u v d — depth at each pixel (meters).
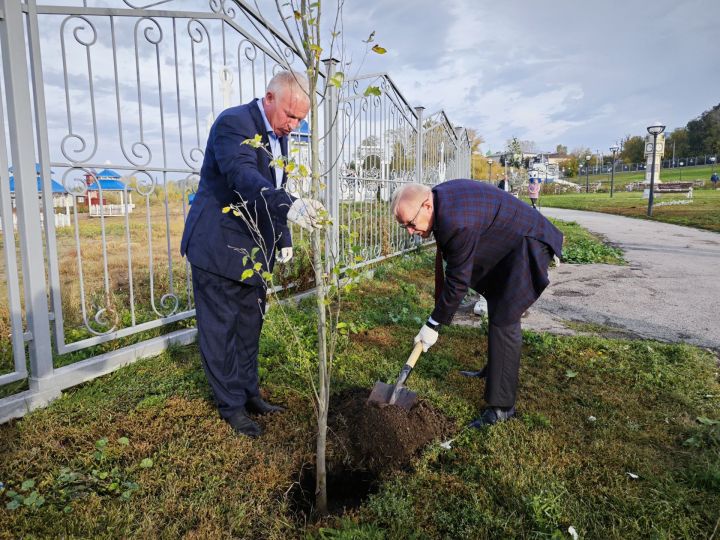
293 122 2.63
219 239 2.65
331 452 2.62
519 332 2.91
